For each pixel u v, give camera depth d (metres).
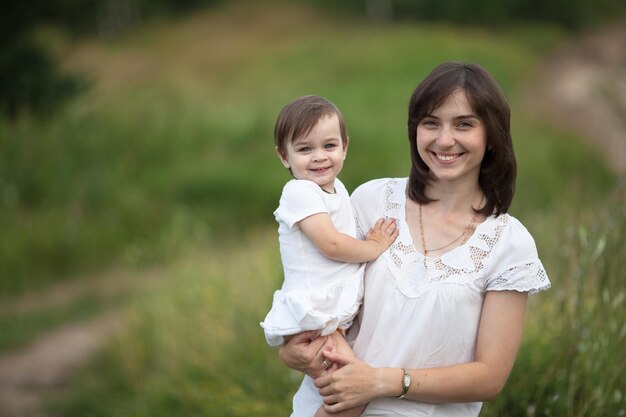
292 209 2.70
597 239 3.82
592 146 16.53
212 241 11.55
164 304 7.09
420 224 2.70
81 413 6.39
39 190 11.78
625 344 3.62
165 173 13.59
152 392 5.80
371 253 2.66
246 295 6.12
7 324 8.66
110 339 7.34
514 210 7.70
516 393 3.83
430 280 2.59
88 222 11.23
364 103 18.72
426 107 2.59
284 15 31.61
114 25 29.06
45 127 13.15
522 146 14.94
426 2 31.83
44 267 10.23
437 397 2.52
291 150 2.76
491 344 2.53
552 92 22.97
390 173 13.58
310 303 2.61
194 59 26.55
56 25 18.03
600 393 3.48
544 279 2.55
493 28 31.39
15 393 6.91
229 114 16.47
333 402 2.55
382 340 2.62
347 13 32.03
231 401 4.86
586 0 34.75
